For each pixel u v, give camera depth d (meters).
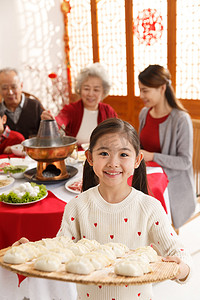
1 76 3.28
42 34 5.79
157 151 2.83
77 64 6.23
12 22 5.30
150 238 1.21
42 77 5.89
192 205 2.77
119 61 5.73
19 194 1.83
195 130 2.95
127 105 5.80
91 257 0.88
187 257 1.08
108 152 1.08
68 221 1.21
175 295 2.32
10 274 1.40
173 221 2.78
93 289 1.11
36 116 3.51
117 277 0.80
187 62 5.06
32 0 5.55
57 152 1.97
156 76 2.65
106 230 1.19
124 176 1.11
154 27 5.20
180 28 4.99
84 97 2.99
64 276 0.79
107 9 5.61
